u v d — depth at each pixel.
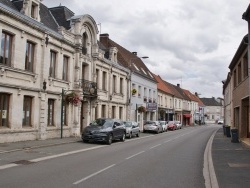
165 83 64.25
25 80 19.20
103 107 31.80
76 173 9.99
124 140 24.81
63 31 23.42
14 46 18.20
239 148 18.80
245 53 20.70
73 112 25.08
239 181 8.95
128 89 37.81
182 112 72.62
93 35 28.44
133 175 10.01
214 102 116.31
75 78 25.27
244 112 23.48
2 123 17.56
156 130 38.28
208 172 10.91
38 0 20.61
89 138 21.19
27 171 10.12
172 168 11.70
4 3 18.36
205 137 31.30
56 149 16.75
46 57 21.34
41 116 20.70
